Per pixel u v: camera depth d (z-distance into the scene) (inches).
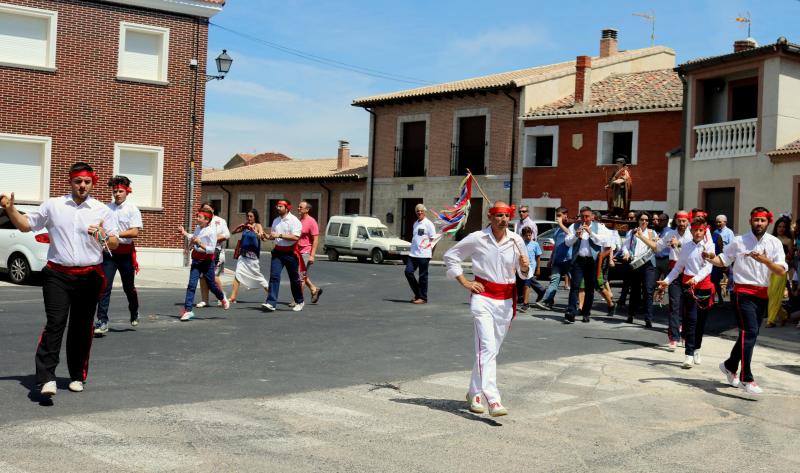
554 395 310.2
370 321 510.6
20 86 880.3
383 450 223.3
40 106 890.1
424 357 382.9
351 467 206.1
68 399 268.5
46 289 267.9
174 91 959.0
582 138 1207.6
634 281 561.0
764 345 489.1
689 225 449.1
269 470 200.1
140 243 941.2
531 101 1288.1
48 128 894.4
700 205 944.9
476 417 268.7
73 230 272.1
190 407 262.2
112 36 924.0
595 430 259.6
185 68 964.6
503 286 274.5
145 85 942.4
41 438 219.0
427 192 1429.6
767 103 872.3
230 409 262.4
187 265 978.7
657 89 1206.9
